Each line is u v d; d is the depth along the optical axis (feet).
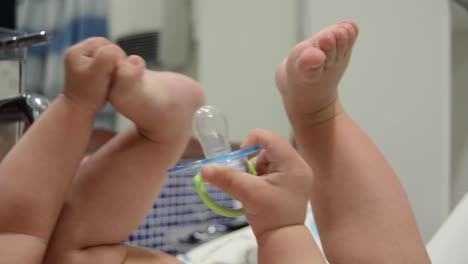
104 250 1.47
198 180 1.24
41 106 1.68
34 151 1.32
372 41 3.54
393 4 3.47
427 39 3.34
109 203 1.46
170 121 1.46
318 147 1.56
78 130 1.36
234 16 4.18
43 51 3.81
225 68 4.14
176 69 4.06
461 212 2.02
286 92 1.50
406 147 3.38
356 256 1.45
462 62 3.60
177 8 4.03
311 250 1.26
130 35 3.93
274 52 3.97
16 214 1.28
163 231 2.81
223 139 1.36
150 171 1.51
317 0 3.82
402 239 1.45
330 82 1.44
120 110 1.42
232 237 2.40
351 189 1.50
